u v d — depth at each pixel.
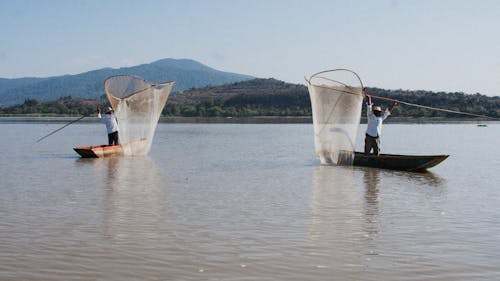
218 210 12.88
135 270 8.49
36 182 17.28
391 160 21.14
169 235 10.52
